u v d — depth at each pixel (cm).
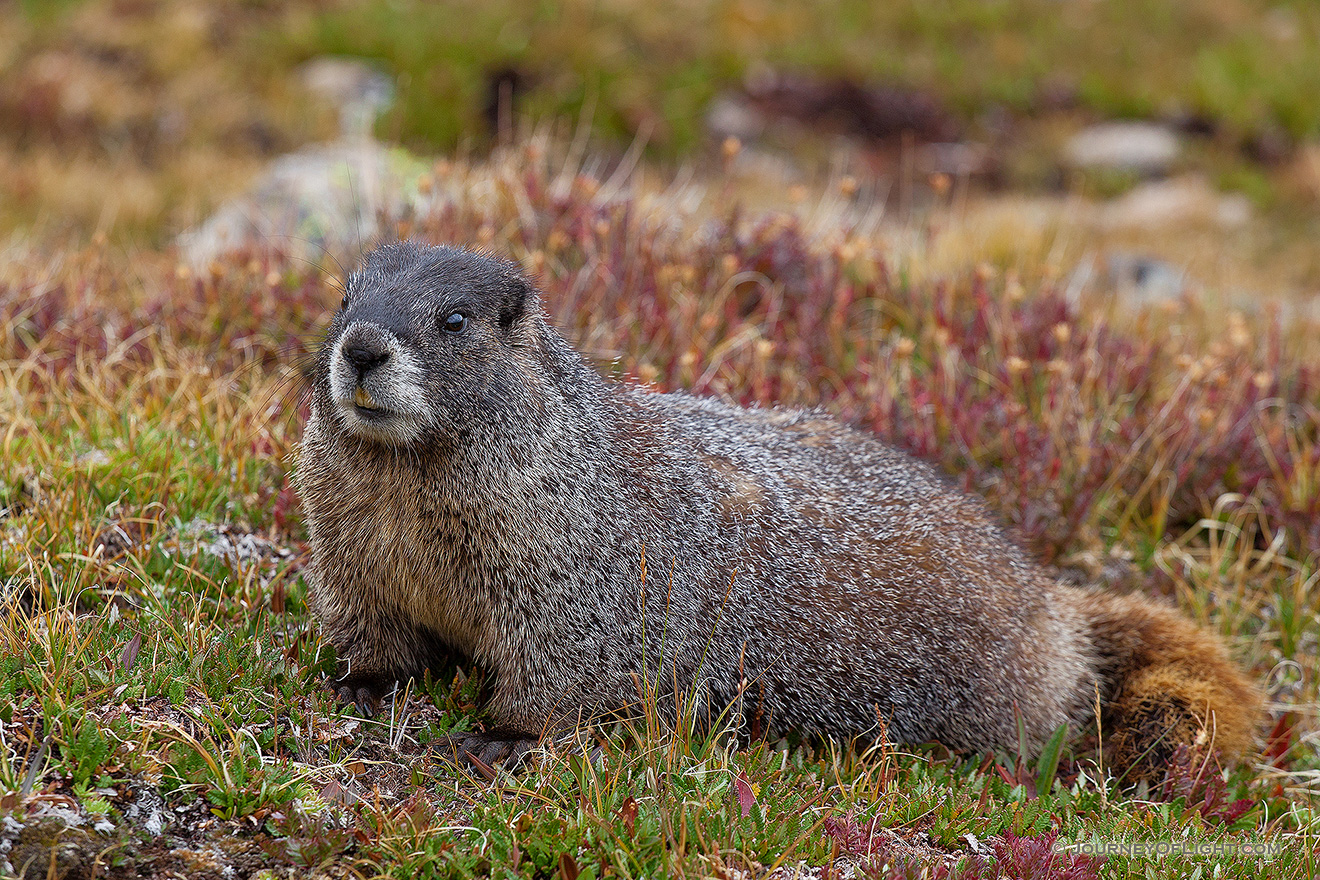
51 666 956
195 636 1041
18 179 2808
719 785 977
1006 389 1634
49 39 3566
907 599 1158
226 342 1564
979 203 3341
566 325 1522
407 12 3816
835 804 1009
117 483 1238
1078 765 1188
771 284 1812
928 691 1166
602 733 1030
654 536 1088
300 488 1109
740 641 1115
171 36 3612
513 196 1869
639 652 1078
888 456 1259
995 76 4153
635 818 924
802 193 1841
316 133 3328
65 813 860
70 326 1547
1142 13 4603
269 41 3688
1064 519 1493
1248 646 1420
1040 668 1208
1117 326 1952
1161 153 3841
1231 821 1116
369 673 1111
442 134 3359
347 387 978
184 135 3266
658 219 1930
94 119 3259
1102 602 1310
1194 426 1595
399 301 1016
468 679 1118
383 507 1046
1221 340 1964
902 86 4044
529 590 1052
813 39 4181
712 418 1219
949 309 1778
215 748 931
